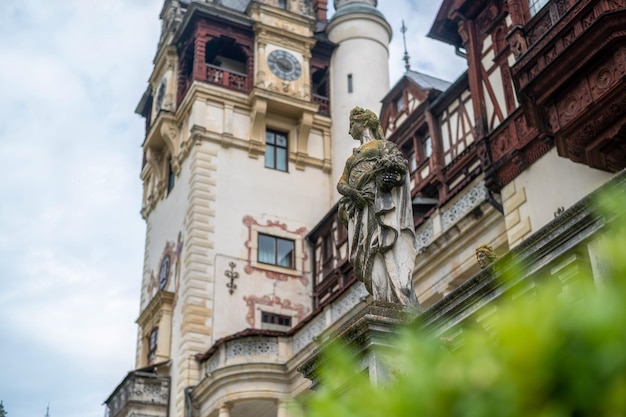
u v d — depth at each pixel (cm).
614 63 1478
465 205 2062
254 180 3158
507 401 200
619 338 192
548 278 584
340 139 3366
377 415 213
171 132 3309
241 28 3347
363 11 3625
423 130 2652
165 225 3288
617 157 1556
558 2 1739
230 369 2511
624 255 207
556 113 1602
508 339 206
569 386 195
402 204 780
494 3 2080
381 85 3519
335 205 2983
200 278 2892
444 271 2083
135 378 2806
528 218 1786
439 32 2308
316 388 729
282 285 3027
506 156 1867
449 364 218
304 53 3431
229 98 3219
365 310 725
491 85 2055
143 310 3167
